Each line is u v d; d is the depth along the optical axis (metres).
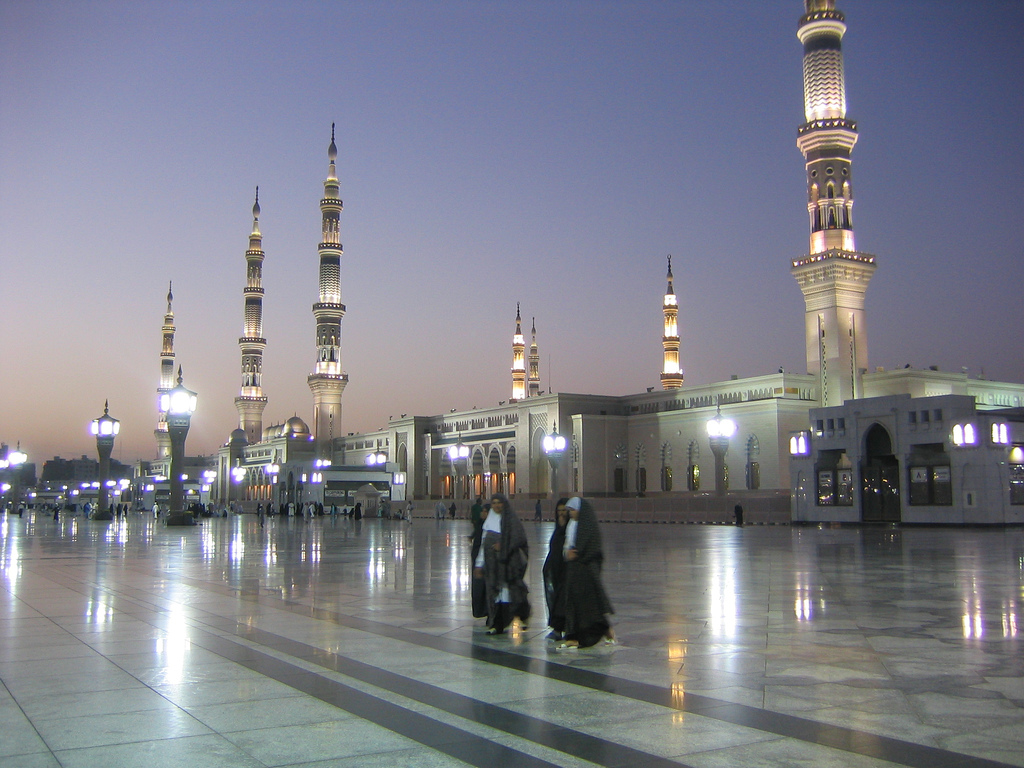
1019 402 88.12
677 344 117.12
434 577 21.55
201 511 92.44
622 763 6.57
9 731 7.40
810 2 86.75
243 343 173.25
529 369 165.38
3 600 16.73
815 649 11.12
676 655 10.75
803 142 85.50
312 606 15.77
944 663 10.20
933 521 51.94
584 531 11.32
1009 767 6.45
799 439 60.88
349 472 103.00
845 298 81.88
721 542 36.84
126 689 8.95
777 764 6.53
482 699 8.52
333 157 147.12
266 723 7.66
